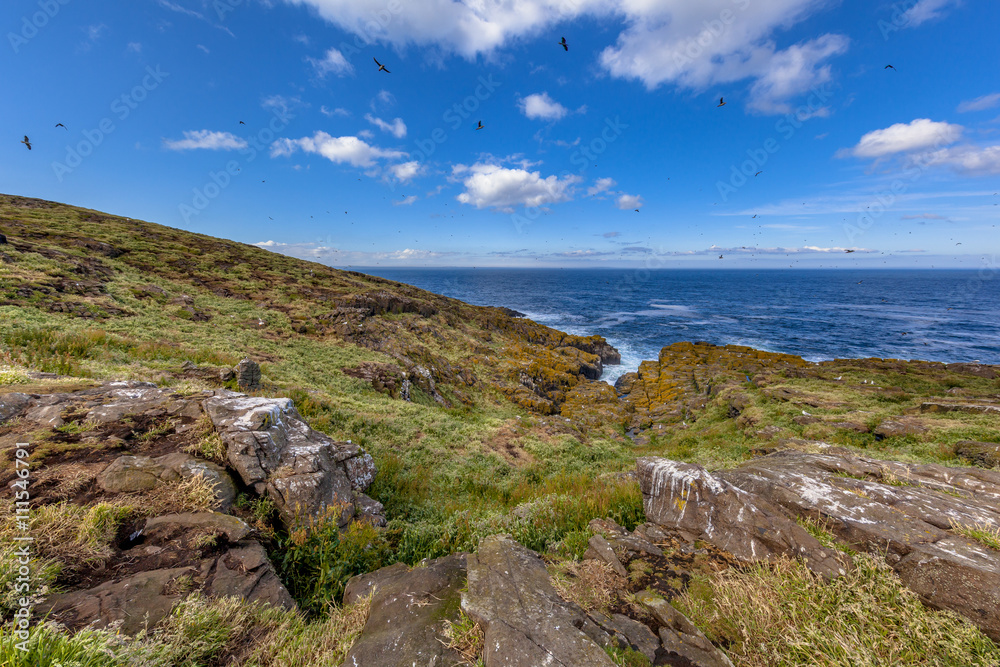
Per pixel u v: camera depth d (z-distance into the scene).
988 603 3.12
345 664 2.75
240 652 2.94
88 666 2.28
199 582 3.43
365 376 19.11
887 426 12.74
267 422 6.05
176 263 31.62
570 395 28.66
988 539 3.88
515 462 12.60
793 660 2.96
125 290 21.44
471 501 8.48
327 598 3.94
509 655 2.56
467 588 3.38
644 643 3.04
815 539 4.23
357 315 29.12
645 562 4.37
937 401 16.41
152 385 7.58
